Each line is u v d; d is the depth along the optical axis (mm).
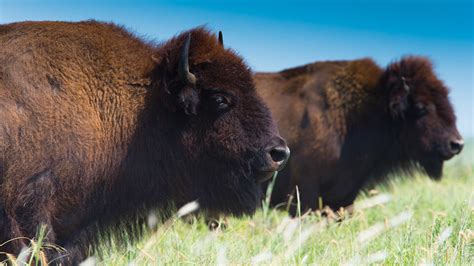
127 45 19047
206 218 23109
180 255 19312
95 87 18109
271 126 19266
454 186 36188
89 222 18406
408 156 33031
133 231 19641
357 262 18172
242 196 19375
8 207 16469
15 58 17156
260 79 32656
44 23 18406
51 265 17094
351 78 32062
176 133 19031
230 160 19047
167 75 18594
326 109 31406
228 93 18891
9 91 16703
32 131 16688
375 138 32219
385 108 32312
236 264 18266
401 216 20922
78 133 17328
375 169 32875
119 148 18469
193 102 18562
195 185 19453
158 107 18859
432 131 32469
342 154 31516
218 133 18953
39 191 16703
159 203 19469
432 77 33094
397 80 32344
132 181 18828
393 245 20547
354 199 32438
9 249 16484
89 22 19328
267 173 19094
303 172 30891
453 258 16984
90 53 18250
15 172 16469
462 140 32781
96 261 18766
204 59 18875
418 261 18016
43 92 17094
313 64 32781
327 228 27156
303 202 30797
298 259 19453
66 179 17188
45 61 17438
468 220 20781
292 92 31969
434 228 20438
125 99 18547
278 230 22078
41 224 16750
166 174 19188
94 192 18172
